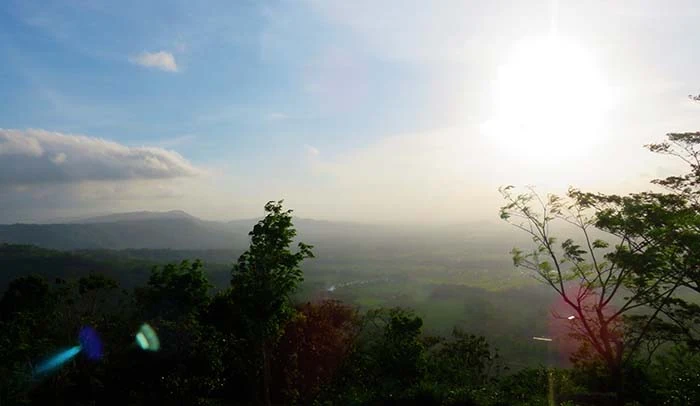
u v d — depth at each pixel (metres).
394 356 14.21
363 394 12.52
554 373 12.97
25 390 10.76
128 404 11.95
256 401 12.88
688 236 10.83
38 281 15.85
